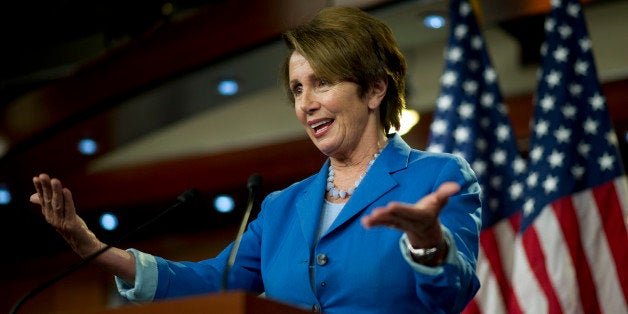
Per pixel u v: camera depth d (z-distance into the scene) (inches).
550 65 426.9
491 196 405.7
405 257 169.5
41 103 746.8
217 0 718.5
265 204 220.7
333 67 204.2
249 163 722.8
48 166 775.1
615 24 588.1
